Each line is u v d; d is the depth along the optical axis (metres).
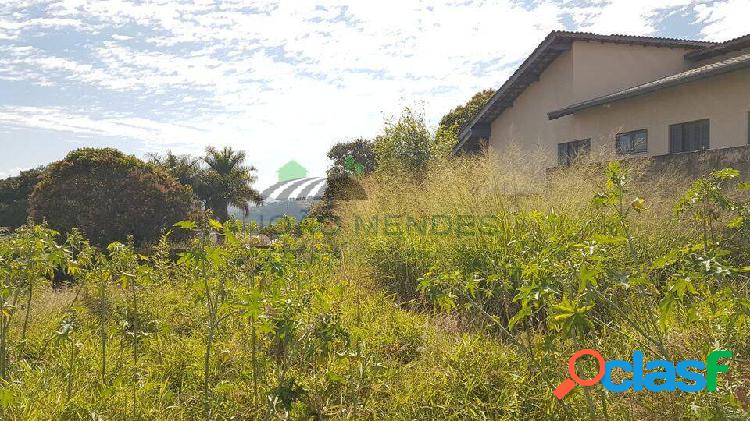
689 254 2.68
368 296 6.34
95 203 16.02
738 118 10.64
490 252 5.62
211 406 3.70
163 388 3.96
